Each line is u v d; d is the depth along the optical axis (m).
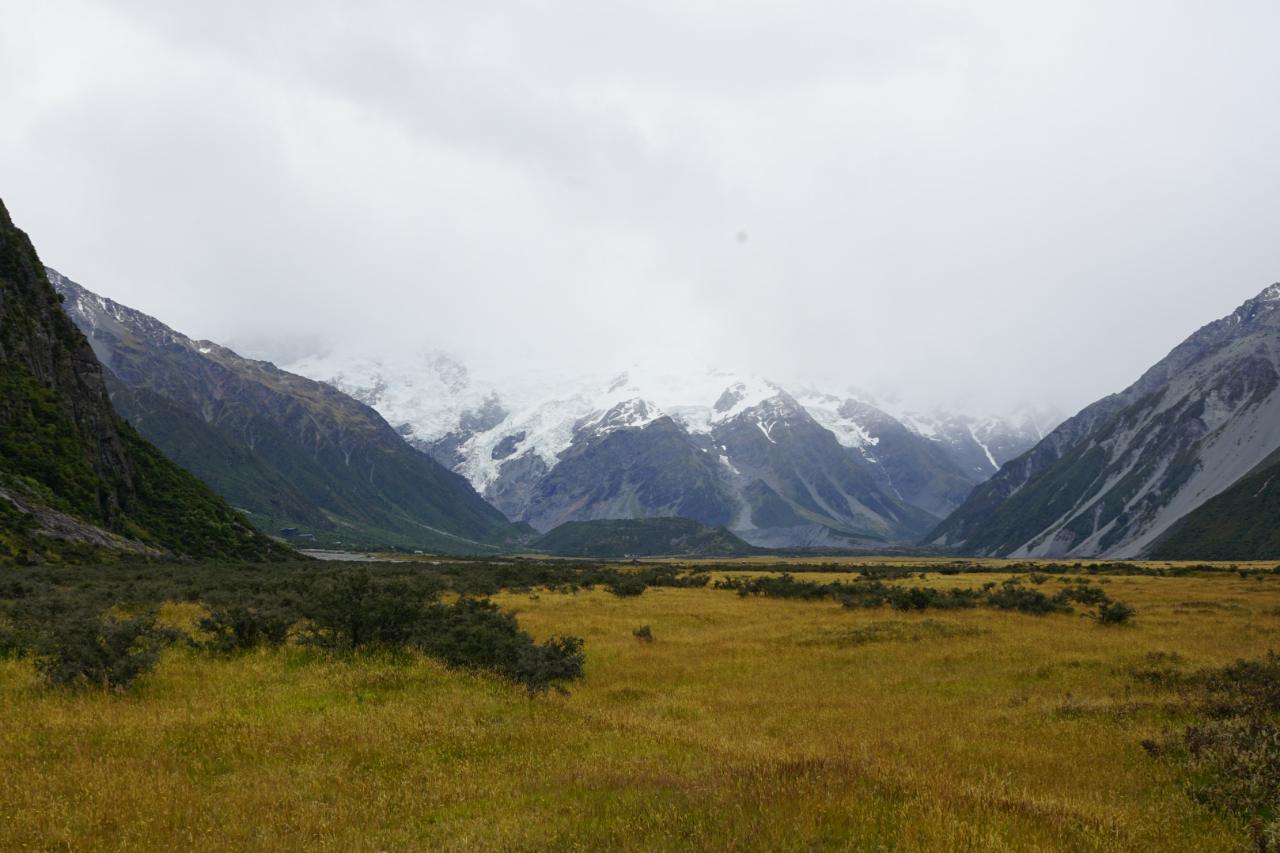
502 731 14.77
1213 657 25.28
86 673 17.38
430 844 9.12
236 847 8.94
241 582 48.62
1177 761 13.82
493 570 89.88
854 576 96.94
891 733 16.39
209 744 13.16
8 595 33.56
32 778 10.95
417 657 21.88
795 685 22.77
